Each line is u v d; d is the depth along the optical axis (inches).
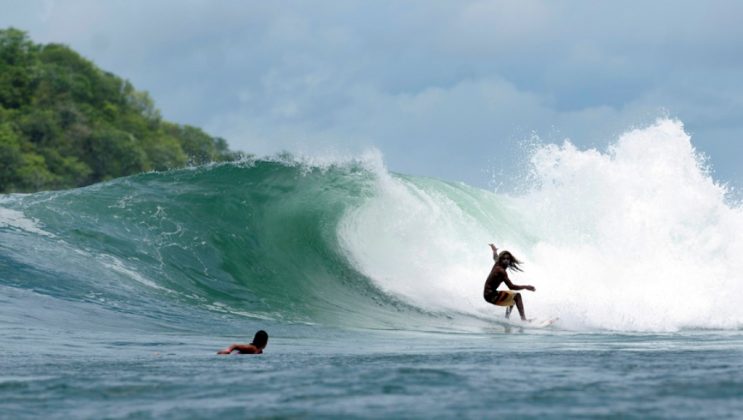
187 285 2519.7
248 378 799.1
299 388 714.2
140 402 649.6
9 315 1855.3
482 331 2276.1
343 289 2775.6
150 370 921.5
